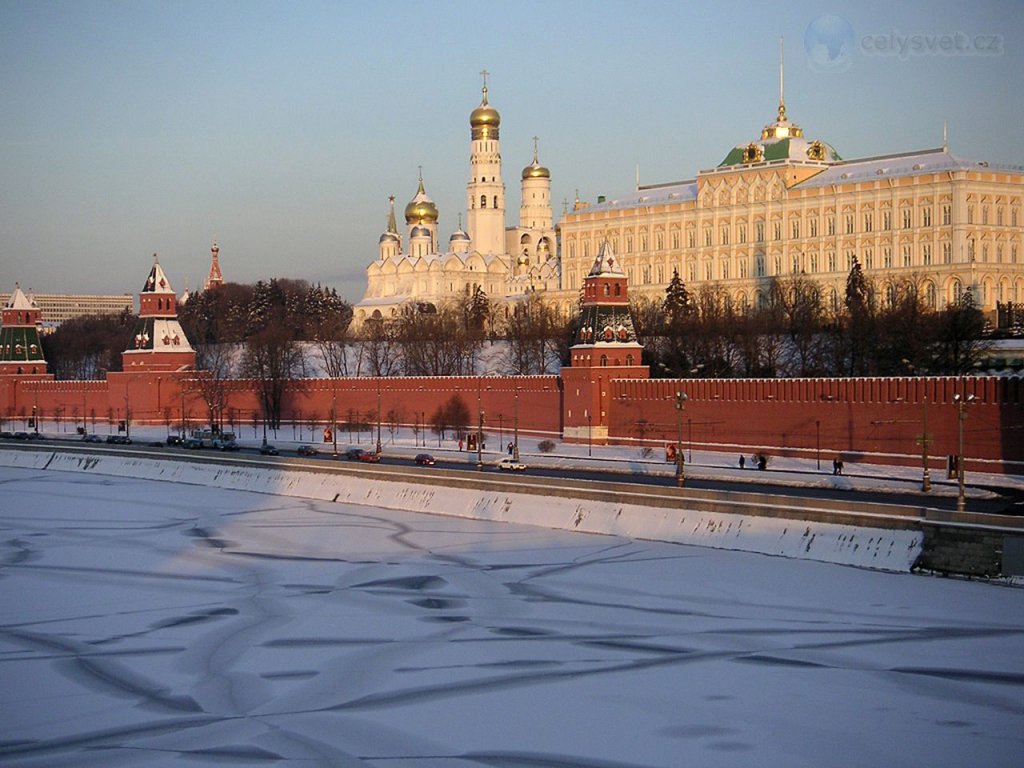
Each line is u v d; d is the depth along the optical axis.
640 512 129.38
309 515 148.75
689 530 124.00
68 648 95.19
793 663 87.12
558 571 114.38
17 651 94.69
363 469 160.25
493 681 85.62
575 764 72.62
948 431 150.62
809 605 99.69
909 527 108.81
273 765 73.38
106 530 141.00
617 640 93.50
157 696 84.62
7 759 75.00
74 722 80.44
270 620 101.44
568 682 85.06
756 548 117.88
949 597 99.94
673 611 100.12
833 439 163.75
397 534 134.50
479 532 134.38
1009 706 79.00
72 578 117.00
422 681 86.06
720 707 80.00
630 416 193.38
